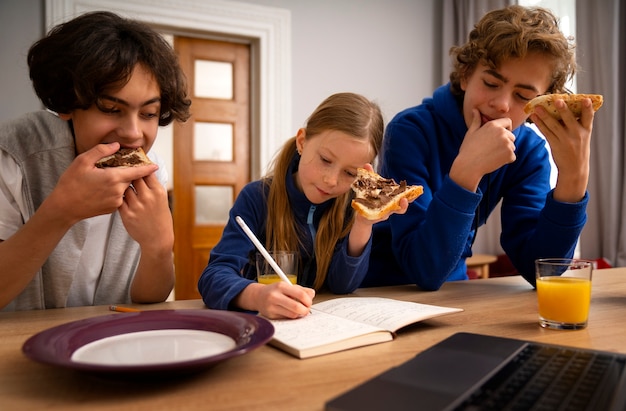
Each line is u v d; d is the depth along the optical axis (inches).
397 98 143.2
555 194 47.8
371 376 23.4
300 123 129.7
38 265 36.5
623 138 101.9
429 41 148.3
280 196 50.2
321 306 37.4
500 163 45.2
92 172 35.3
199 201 127.3
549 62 48.5
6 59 102.5
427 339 30.0
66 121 42.6
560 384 20.1
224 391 21.5
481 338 27.5
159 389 21.8
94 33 37.8
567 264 33.7
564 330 32.0
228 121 128.6
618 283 50.3
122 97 37.6
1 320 34.7
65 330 25.1
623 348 28.0
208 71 126.5
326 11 133.1
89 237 45.1
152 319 28.0
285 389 21.8
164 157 133.8
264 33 124.8
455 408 17.8
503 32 48.3
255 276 51.1
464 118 57.2
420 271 47.7
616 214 101.5
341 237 49.8
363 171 43.3
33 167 42.1
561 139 44.7
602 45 101.8
